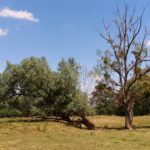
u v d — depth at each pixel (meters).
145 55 51.59
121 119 66.00
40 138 35.78
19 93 47.41
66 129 43.47
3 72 47.19
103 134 41.12
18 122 45.62
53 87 47.06
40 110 48.00
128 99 51.81
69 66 48.59
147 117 70.31
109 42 52.31
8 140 34.06
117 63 52.03
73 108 46.94
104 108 80.56
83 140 34.78
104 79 52.59
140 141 34.78
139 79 53.03
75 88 47.75
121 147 30.30
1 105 48.25
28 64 47.09
